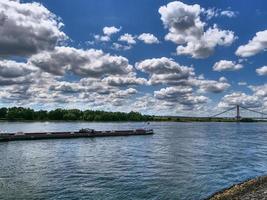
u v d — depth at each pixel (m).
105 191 42.53
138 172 55.56
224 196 36.72
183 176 52.75
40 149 89.44
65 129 199.00
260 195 36.72
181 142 119.12
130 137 143.25
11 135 115.94
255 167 63.12
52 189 43.09
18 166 60.28
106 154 80.50
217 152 86.69
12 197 39.03
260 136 158.50
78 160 69.19
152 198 39.72
